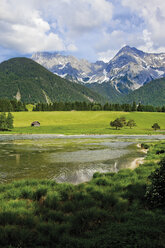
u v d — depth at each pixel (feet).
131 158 97.25
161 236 19.69
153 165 63.05
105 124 392.68
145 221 23.72
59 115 504.02
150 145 139.44
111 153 113.91
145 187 37.99
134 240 18.83
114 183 43.55
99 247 18.11
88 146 147.74
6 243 20.45
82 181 57.21
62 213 28.02
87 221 24.97
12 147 140.26
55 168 74.74
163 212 26.81
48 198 34.01
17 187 43.27
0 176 62.59
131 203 32.35
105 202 32.19
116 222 24.44
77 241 19.51
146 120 449.89
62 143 167.53
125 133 280.72
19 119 447.83
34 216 27.20
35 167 76.54
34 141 182.91
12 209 28.71
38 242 20.56
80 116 493.77
